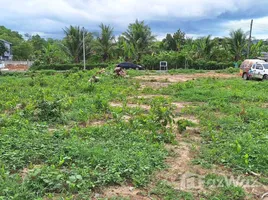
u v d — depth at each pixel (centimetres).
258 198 390
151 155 507
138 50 3981
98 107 916
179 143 603
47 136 588
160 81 2070
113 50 4066
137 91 1439
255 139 604
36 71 2995
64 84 1611
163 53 3891
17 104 1015
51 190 380
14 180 402
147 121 668
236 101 1142
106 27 4103
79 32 3966
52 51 3962
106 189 400
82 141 563
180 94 1301
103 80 1862
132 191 398
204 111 924
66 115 805
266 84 1620
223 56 3928
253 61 2217
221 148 555
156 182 423
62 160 458
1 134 593
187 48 4166
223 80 2038
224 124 743
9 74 2755
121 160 460
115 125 689
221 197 383
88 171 430
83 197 369
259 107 1008
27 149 508
